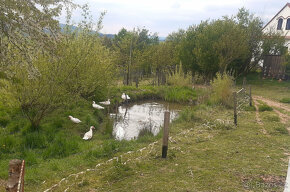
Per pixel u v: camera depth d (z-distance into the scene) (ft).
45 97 28.66
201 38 80.74
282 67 79.30
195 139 27.66
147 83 74.33
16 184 10.56
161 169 19.72
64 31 36.17
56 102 33.58
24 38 17.72
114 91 53.93
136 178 18.25
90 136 28.94
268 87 72.33
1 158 21.75
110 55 49.44
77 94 36.88
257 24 86.53
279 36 85.51
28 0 17.28
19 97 29.63
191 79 68.44
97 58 41.83
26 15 17.07
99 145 26.53
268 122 35.45
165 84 67.97
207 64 79.10
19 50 18.28
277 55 81.82
